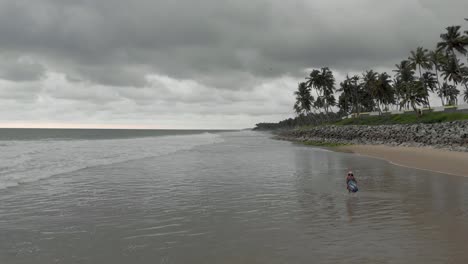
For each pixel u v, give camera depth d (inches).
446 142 1653.5
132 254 313.0
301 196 575.8
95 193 621.9
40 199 569.6
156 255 309.4
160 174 880.9
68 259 303.6
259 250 315.9
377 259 285.6
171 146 2368.4
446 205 482.6
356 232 363.6
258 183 724.7
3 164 1120.2
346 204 505.7
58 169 988.6
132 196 592.7
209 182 743.7
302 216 439.2
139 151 1808.6
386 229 372.2
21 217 454.3
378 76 3900.1
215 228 393.1
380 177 781.9
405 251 302.8
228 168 1011.9
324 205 502.9
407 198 538.3
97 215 462.3
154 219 438.6
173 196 590.6
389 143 2092.8
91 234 376.8
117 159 1318.9
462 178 737.6
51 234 378.6
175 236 365.4
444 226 378.3
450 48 2696.9
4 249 330.3
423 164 1026.1
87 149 1953.7
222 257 300.7
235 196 584.4
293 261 286.5
